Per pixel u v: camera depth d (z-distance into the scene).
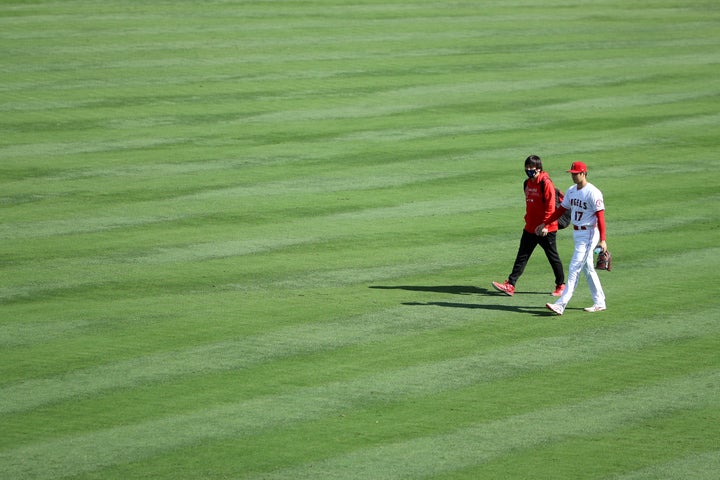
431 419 37.22
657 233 63.00
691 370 41.75
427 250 60.16
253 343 45.22
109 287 53.69
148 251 60.06
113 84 99.69
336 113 92.06
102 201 70.19
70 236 63.03
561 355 43.59
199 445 35.16
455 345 44.94
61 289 53.41
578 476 32.78
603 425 36.62
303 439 35.59
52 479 32.72
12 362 43.03
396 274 55.78
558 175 75.56
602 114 92.31
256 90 98.56
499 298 51.91
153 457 34.25
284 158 80.12
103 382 40.84
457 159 79.88
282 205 69.31
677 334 46.03
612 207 68.44
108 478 32.75
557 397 39.16
